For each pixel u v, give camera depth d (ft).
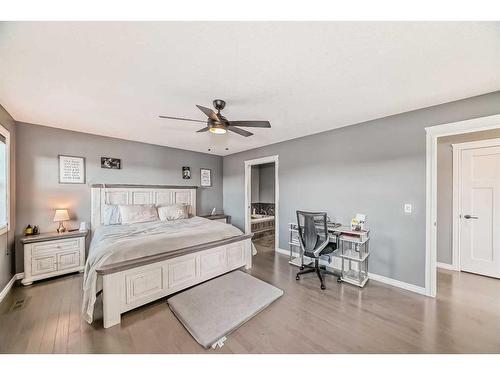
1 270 8.23
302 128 11.44
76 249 10.58
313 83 6.66
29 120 10.04
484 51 5.09
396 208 9.33
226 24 4.26
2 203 8.65
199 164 18.01
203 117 9.59
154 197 14.82
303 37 4.64
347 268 10.90
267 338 5.98
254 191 23.56
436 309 7.41
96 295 6.70
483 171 10.41
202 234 9.73
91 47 4.92
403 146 9.13
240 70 5.94
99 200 12.46
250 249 11.51
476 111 7.46
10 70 5.86
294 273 10.78
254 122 7.61
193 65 5.70
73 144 11.82
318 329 6.37
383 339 5.90
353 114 9.36
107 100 7.84
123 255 7.21
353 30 4.43
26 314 7.10
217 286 9.05
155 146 15.28
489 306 7.60
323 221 9.25
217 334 5.98
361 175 10.47
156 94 7.37
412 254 8.88
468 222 10.78
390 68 5.85
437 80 6.47
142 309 7.48
